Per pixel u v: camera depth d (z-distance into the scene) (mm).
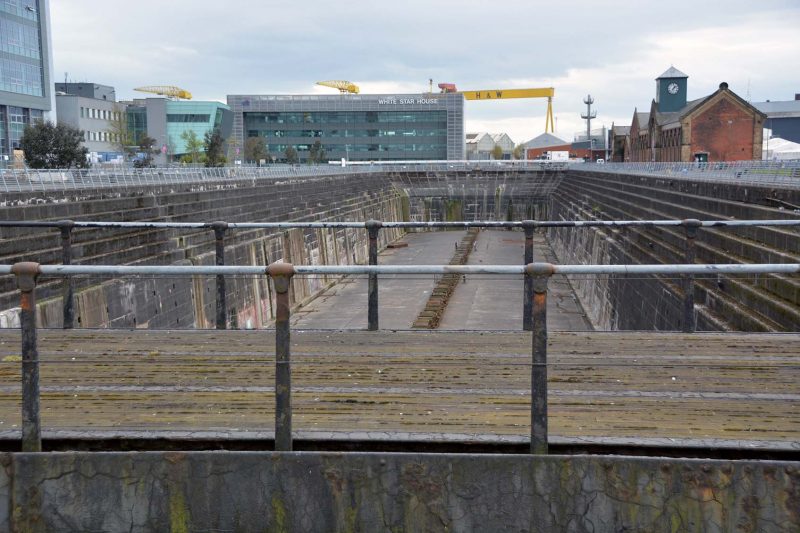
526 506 6621
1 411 8102
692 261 12008
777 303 18016
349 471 6695
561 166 123500
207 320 35719
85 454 6762
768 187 29828
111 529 6797
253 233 45062
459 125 168875
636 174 62062
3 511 6770
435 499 6676
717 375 9266
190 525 6781
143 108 135125
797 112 111688
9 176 37250
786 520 6418
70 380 9133
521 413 7898
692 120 88875
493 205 119438
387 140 170250
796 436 7129
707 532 6504
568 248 68375
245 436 7078
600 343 10867
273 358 10023
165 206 38688
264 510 6746
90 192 36500
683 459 6492
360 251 76688
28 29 88750
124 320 27109
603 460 6547
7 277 22484
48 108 93062
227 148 136250
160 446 7125
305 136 170500
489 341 11023
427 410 7984
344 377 9211
